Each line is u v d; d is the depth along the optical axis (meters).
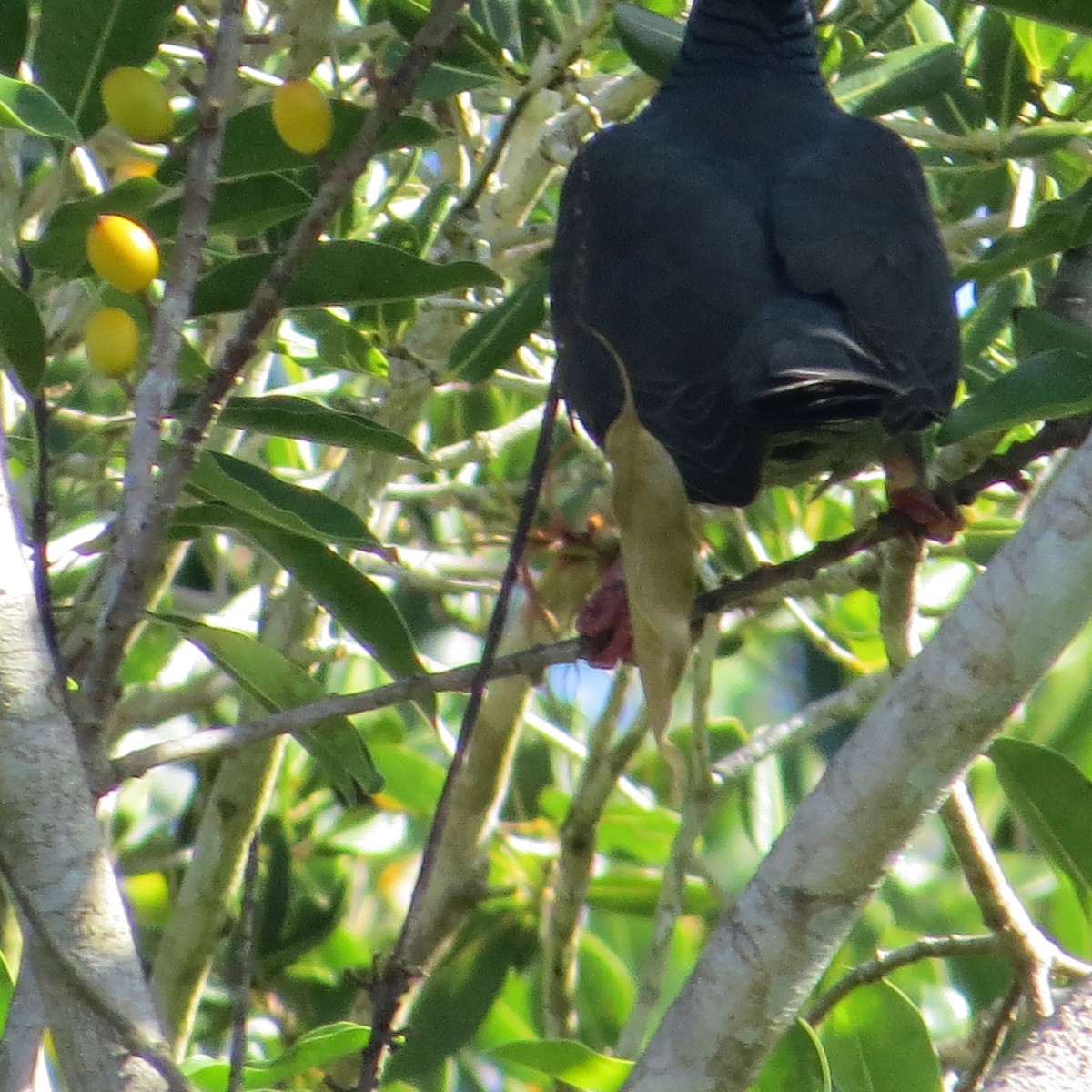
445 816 5.66
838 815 5.38
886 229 7.76
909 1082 8.16
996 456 7.53
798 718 9.13
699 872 9.99
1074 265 8.02
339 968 10.61
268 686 7.18
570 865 9.46
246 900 5.61
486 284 6.75
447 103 9.66
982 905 7.65
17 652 5.04
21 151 9.09
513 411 11.85
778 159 8.23
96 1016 4.89
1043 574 5.15
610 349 5.69
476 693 5.79
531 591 7.84
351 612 7.22
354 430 7.02
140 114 5.60
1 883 7.46
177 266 5.48
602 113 9.83
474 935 10.30
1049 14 7.08
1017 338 8.15
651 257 7.75
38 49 6.34
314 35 8.38
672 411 7.27
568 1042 7.35
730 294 7.42
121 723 10.16
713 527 11.48
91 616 6.60
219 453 7.00
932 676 5.28
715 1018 5.51
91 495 10.47
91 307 6.86
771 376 6.63
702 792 8.80
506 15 9.34
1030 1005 7.69
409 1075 9.78
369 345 8.70
